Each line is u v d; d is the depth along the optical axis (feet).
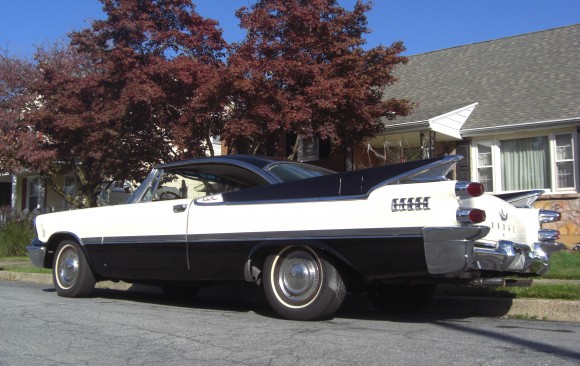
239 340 16.16
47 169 47.96
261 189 19.24
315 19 37.83
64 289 25.20
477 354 14.35
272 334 16.83
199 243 20.11
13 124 48.85
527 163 45.68
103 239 23.17
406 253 16.26
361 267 17.17
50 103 43.86
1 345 16.14
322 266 17.92
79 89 41.45
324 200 17.78
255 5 39.52
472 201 16.16
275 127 35.42
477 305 21.30
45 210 69.72
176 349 15.34
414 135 47.14
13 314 20.80
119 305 23.25
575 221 42.70
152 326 18.40
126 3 40.14
